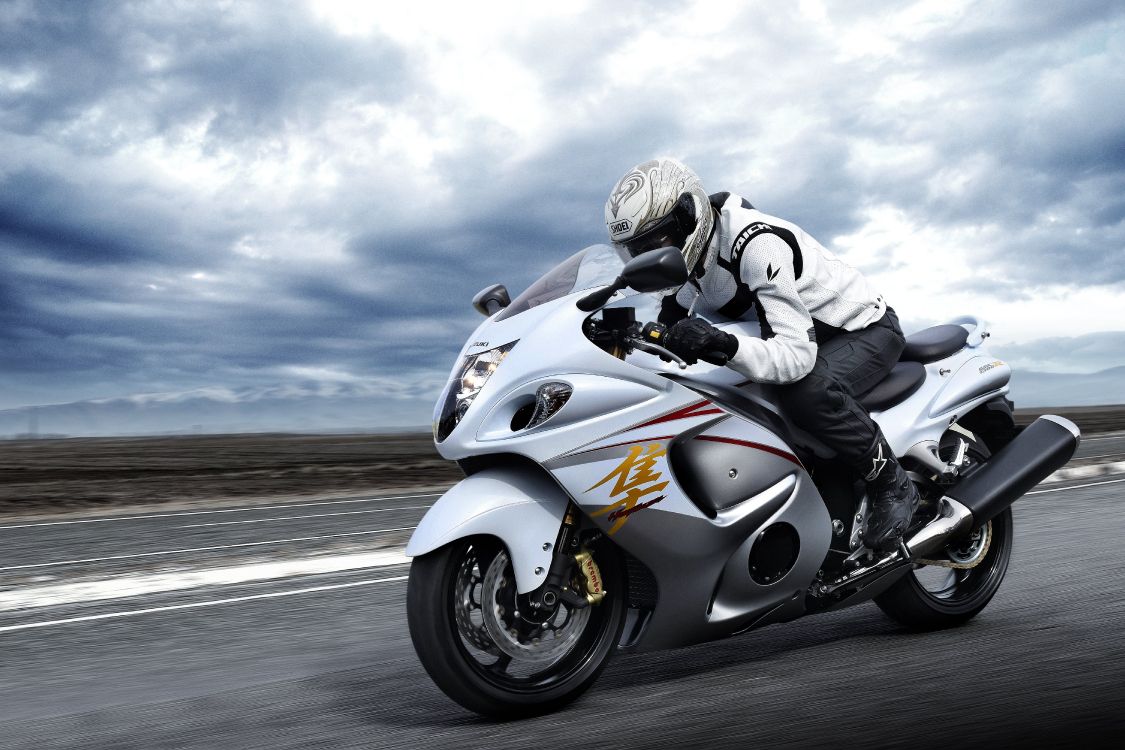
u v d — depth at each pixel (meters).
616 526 3.15
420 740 2.91
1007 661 3.41
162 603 5.51
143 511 13.13
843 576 3.71
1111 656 3.38
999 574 4.17
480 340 3.35
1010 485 3.98
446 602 3.02
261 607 5.26
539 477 3.19
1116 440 19.36
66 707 3.49
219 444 56.28
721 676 3.46
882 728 2.73
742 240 3.47
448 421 3.22
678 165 3.44
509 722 3.07
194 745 2.96
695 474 3.31
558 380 3.14
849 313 3.68
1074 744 2.49
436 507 3.11
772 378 3.37
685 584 3.31
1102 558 5.37
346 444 53.12
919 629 4.03
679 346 3.20
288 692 3.54
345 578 6.09
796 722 2.84
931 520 3.94
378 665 3.89
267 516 11.02
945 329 4.30
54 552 8.31
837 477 3.72
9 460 33.97
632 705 3.16
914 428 3.93
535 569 3.05
